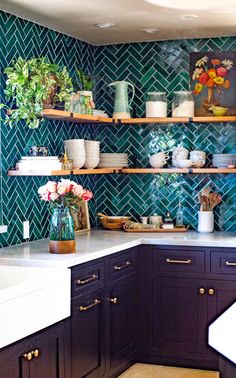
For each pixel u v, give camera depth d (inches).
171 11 160.6
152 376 167.0
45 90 151.4
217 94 194.4
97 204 207.0
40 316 119.3
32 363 117.3
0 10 156.0
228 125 193.6
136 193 203.9
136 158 203.3
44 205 175.8
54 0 148.3
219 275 169.3
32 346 117.5
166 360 175.8
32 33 169.9
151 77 201.2
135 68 202.8
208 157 195.8
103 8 156.4
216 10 159.9
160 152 195.5
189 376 167.5
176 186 199.0
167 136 199.8
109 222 196.1
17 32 163.2
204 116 195.2
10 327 109.1
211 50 194.9
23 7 153.9
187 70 197.0
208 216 189.0
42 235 174.9
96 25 175.6
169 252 173.5
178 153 193.3
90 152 184.1
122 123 195.6
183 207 198.4
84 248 154.8
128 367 172.4
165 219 195.6
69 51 190.1
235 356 62.4
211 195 192.2
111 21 171.2
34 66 152.4
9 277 135.7
